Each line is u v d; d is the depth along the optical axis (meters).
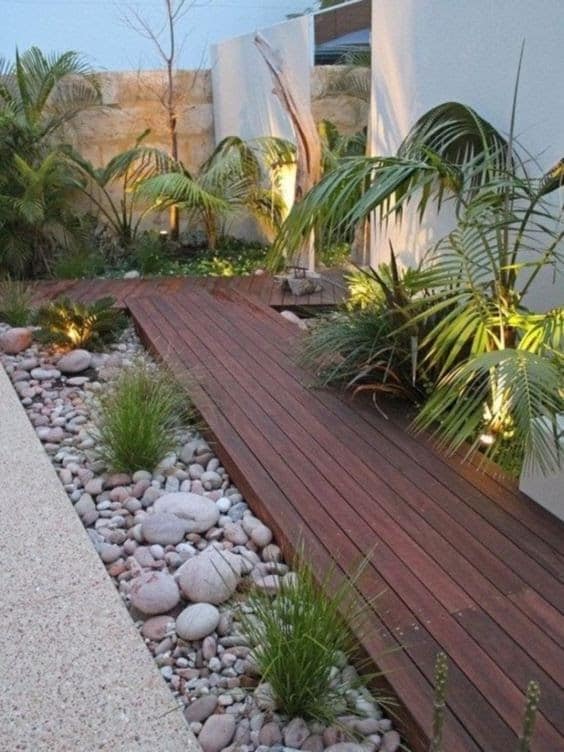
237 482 2.63
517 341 2.56
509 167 2.77
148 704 1.60
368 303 3.53
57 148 6.12
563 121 2.71
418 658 1.64
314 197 2.68
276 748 1.51
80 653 1.75
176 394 3.17
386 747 1.52
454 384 2.21
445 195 3.39
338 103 5.29
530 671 1.59
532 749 1.39
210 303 4.98
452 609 1.80
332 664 1.63
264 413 3.06
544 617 1.76
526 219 2.51
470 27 3.22
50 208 6.05
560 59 2.68
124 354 4.23
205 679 1.74
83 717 1.56
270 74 5.73
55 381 3.83
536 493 2.27
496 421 2.22
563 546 2.05
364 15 4.88
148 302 5.01
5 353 4.16
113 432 2.78
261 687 1.64
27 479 2.65
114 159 6.32
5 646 1.77
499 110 3.10
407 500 2.33
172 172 6.15
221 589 1.97
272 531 2.28
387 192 2.54
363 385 3.19
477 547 2.06
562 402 1.87
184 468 2.85
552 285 2.84
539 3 2.76
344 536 2.13
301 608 1.65
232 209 6.18
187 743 1.50
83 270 6.05
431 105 3.65
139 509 2.52
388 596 1.85
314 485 2.45
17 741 1.50
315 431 2.87
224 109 7.13
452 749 1.39
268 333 4.23
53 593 1.98
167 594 1.96
